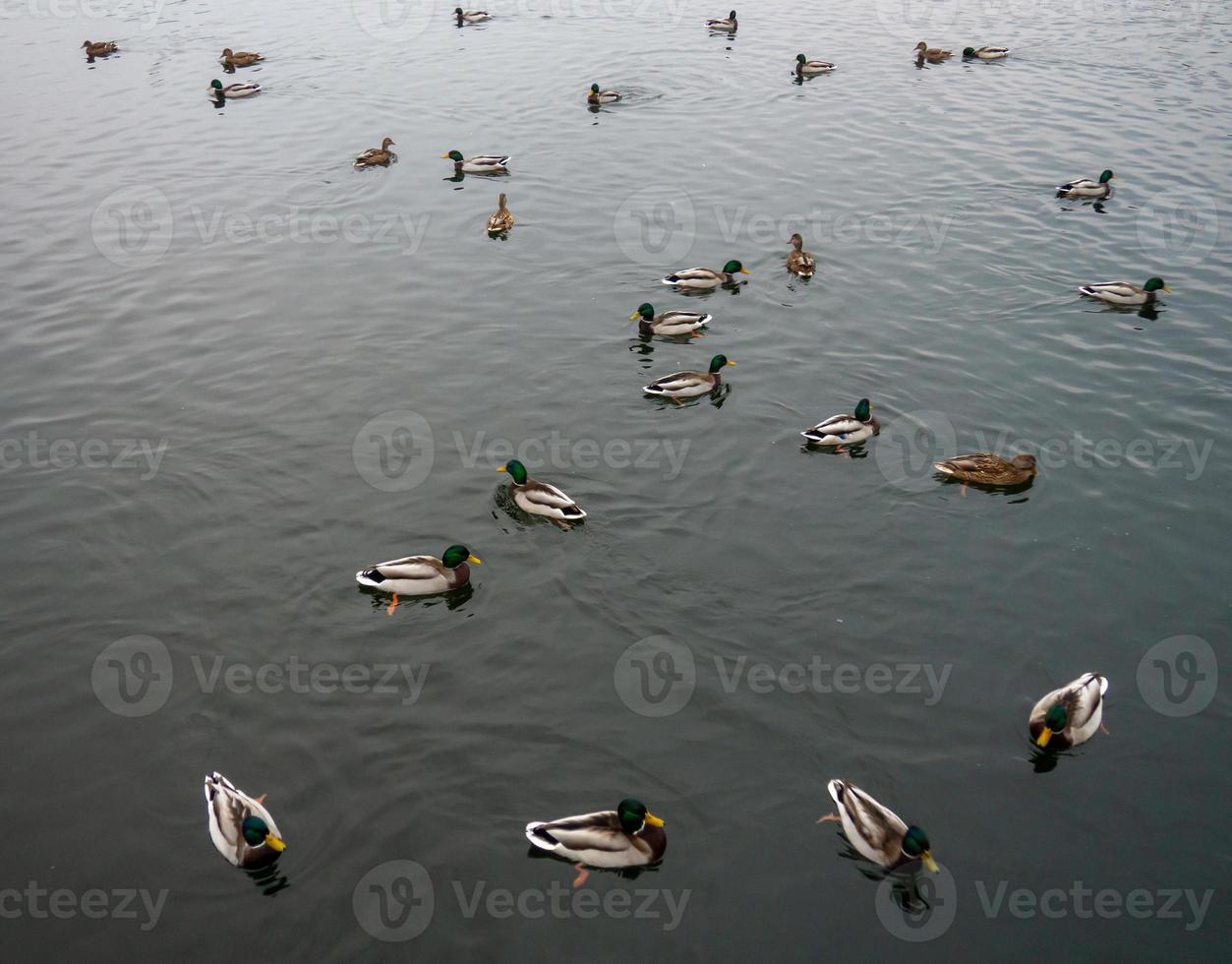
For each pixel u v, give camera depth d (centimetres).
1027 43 5134
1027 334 2503
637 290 2752
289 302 2722
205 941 1191
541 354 2448
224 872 1271
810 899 1237
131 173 3600
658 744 1436
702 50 5066
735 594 1700
